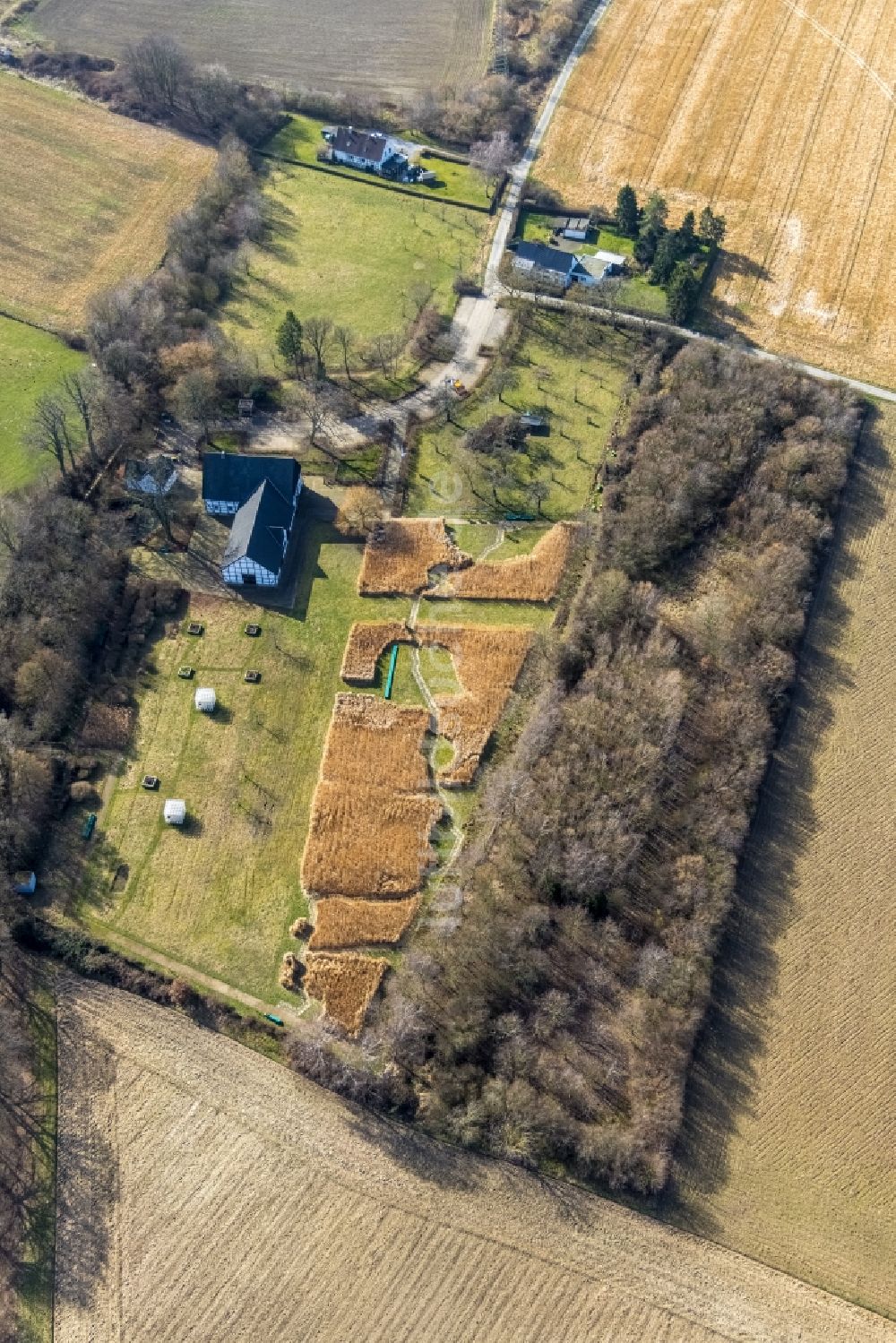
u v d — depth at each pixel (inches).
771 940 2915.8
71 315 4608.8
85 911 2987.2
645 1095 2650.1
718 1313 2389.3
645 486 3878.0
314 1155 2591.0
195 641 3553.2
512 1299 2404.0
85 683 3427.7
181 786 3223.4
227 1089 2689.5
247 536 3585.1
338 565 3754.9
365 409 4266.7
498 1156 2586.1
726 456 3951.8
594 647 3435.0
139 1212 2516.0
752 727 3225.9
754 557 3698.3
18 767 3127.5
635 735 3157.0
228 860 3083.2
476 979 2810.0
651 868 3006.9
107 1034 2787.9
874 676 3472.0
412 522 3870.6
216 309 4672.7
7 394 4239.7
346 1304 2395.4
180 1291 2416.3
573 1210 2513.5
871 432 4252.0
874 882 3021.7
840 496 3966.5
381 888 3021.7
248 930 2962.6
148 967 2888.8
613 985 2827.3
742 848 3051.2
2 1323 2380.7
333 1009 2817.4
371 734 3326.8
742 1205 2527.1
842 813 3154.5
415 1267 2443.4
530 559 3764.8
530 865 2982.3
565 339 4566.9
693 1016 2731.3
